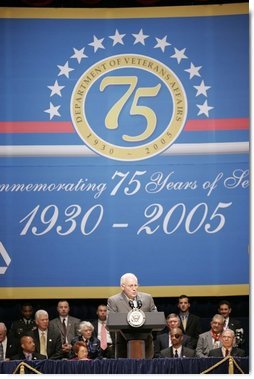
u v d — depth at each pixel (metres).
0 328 17.42
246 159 18.48
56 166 18.55
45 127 18.62
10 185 18.48
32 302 18.66
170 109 18.66
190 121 18.61
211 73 18.70
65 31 18.83
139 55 18.80
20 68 18.73
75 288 18.33
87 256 18.38
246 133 18.55
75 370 12.93
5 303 18.62
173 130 18.61
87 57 18.80
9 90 18.67
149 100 18.70
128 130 18.64
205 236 18.34
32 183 18.50
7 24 18.78
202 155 18.52
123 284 13.62
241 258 18.28
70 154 18.58
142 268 18.33
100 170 18.55
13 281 18.30
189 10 18.78
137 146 18.58
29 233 18.41
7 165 18.52
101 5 18.97
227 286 18.25
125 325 12.55
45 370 12.97
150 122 18.64
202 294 18.27
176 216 18.41
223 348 16.55
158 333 17.72
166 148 18.56
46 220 18.44
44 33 18.81
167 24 18.81
